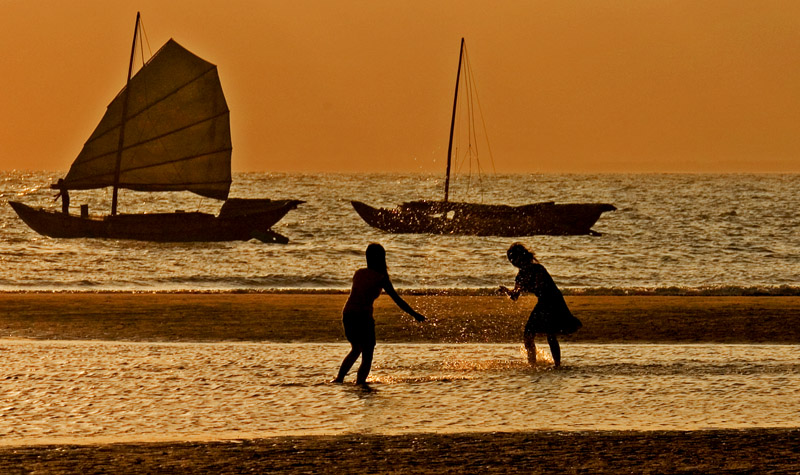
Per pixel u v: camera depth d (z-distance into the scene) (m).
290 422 35.53
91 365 48.59
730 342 57.94
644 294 95.00
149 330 62.94
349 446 31.53
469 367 48.69
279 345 56.41
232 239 196.25
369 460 29.72
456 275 120.31
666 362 49.97
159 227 194.62
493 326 66.12
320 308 75.56
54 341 57.69
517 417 36.38
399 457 30.08
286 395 40.97
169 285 110.25
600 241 197.25
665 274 125.62
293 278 115.81
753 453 30.52
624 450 30.95
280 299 82.75
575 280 117.94
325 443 31.95
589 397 40.44
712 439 32.47
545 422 35.44
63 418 36.22
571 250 172.50
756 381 44.25
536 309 49.19
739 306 76.81
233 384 43.53
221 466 28.97
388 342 58.50
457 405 38.75
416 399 40.03
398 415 36.78
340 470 28.56
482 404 38.97
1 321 67.00
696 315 70.81
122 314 71.19
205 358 51.16
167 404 38.94
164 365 48.75
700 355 52.41
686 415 36.69
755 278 120.31
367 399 40.06
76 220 199.00
